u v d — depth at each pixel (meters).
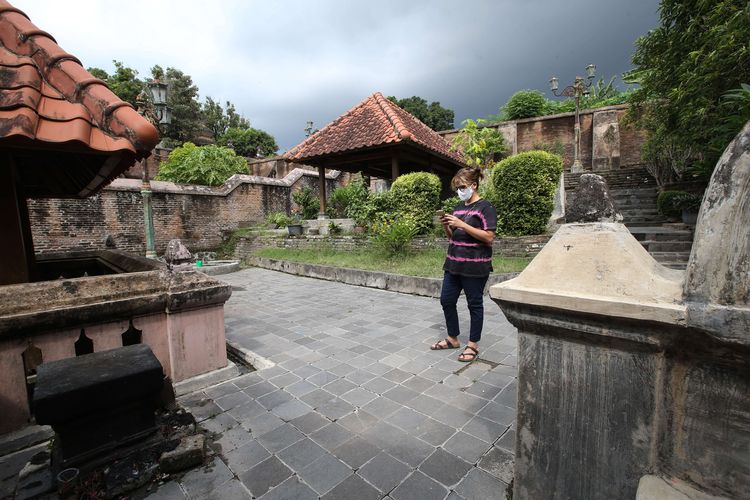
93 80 2.26
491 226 3.36
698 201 7.96
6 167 2.53
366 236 9.59
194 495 1.84
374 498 1.80
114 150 2.08
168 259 3.72
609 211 1.28
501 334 4.25
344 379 3.17
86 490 1.78
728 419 1.04
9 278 2.55
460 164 13.22
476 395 2.83
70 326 2.45
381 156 10.45
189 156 16.58
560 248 1.36
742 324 0.92
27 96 2.02
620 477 1.25
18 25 2.37
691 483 1.12
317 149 10.76
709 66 5.54
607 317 1.17
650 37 7.36
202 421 2.52
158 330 2.90
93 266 5.43
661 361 1.14
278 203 15.75
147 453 2.03
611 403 1.25
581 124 16.17
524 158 7.71
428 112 31.73
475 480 1.91
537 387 1.44
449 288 3.66
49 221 9.61
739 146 0.98
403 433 2.35
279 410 2.66
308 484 1.91
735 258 0.96
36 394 1.72
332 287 7.62
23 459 2.16
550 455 1.42
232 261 11.73
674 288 1.10
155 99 7.80
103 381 1.87
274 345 4.09
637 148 15.53
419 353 3.74
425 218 8.85
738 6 5.38
